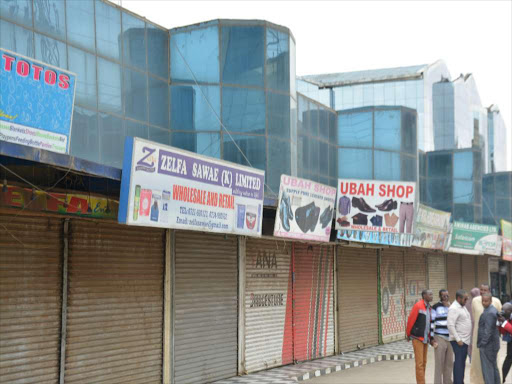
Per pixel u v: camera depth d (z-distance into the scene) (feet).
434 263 88.22
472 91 205.57
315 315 55.11
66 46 43.24
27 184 27.84
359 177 90.07
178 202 32.14
